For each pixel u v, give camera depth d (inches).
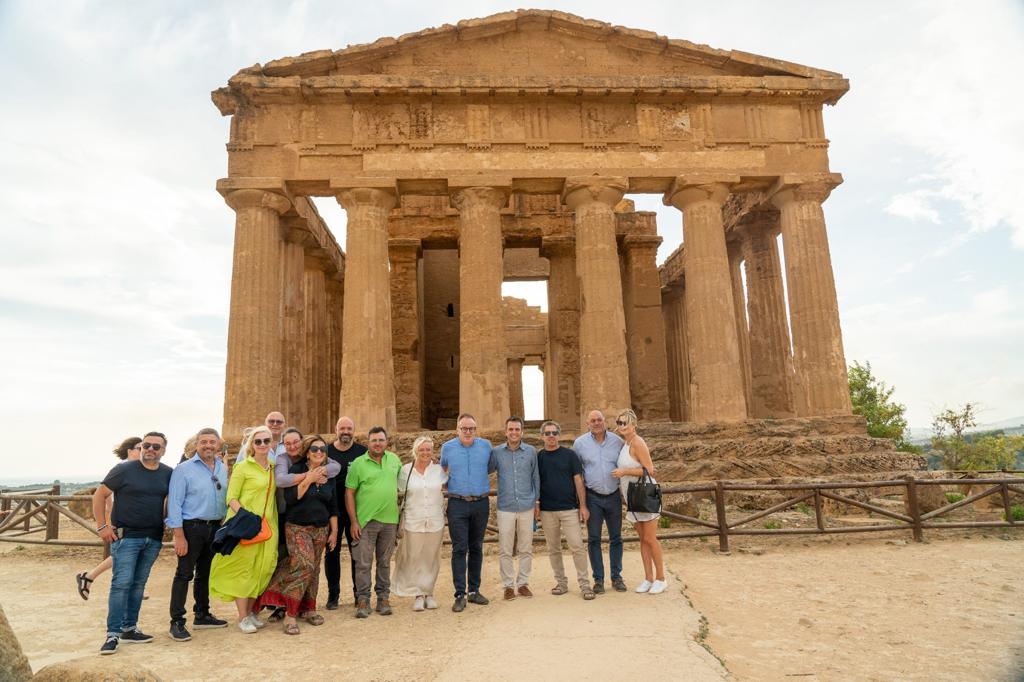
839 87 822.5
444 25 799.1
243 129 778.2
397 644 280.2
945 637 274.8
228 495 309.4
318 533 324.8
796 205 820.6
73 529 698.8
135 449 357.4
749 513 591.2
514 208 1081.4
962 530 523.2
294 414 877.2
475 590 346.9
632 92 799.7
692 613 308.8
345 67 794.8
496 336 760.3
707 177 802.8
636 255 1119.0
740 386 770.8
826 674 233.3
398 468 352.5
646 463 357.4
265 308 749.9
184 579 307.7
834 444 709.3
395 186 776.3
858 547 474.3
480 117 800.9
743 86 811.4
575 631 283.3
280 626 320.8
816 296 795.4
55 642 303.4
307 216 894.4
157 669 256.7
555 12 809.5
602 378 756.0
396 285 1058.1
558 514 356.2
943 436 1808.6
